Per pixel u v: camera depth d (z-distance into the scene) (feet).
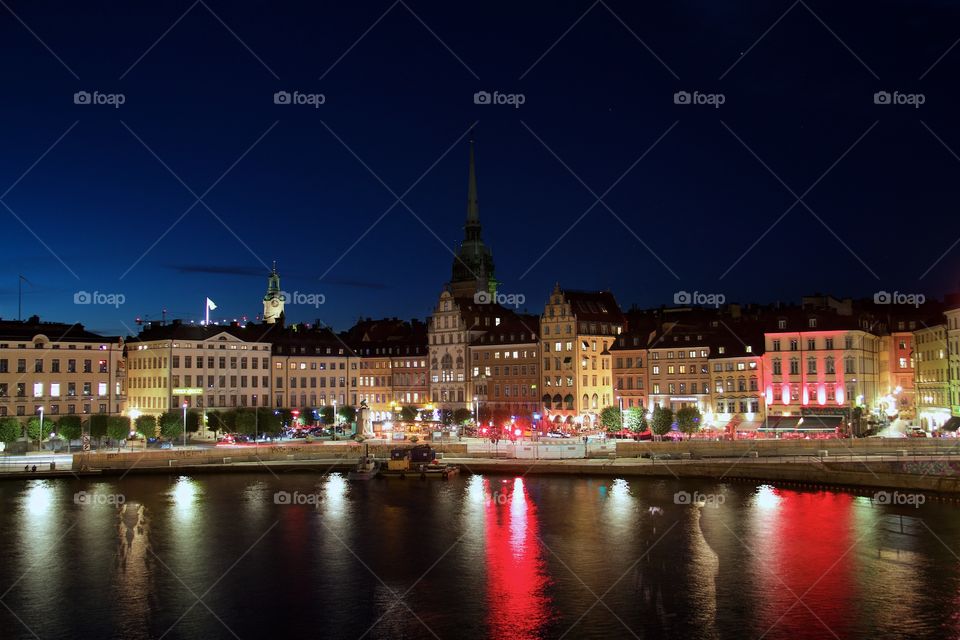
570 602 255.09
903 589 262.47
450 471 475.31
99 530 341.21
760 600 254.47
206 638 232.12
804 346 593.01
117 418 585.63
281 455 526.98
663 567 286.46
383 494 419.95
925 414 600.80
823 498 395.34
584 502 392.06
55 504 392.27
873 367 618.44
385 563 294.87
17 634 234.79
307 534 334.85
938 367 580.30
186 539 327.06
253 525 349.82
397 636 232.32
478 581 275.18
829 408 577.43
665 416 548.31
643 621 240.12
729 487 427.74
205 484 451.53
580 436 610.65
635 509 374.63
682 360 648.79
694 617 242.37
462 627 237.66
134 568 290.15
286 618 245.24
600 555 301.22
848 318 585.63
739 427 596.29
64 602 257.96
